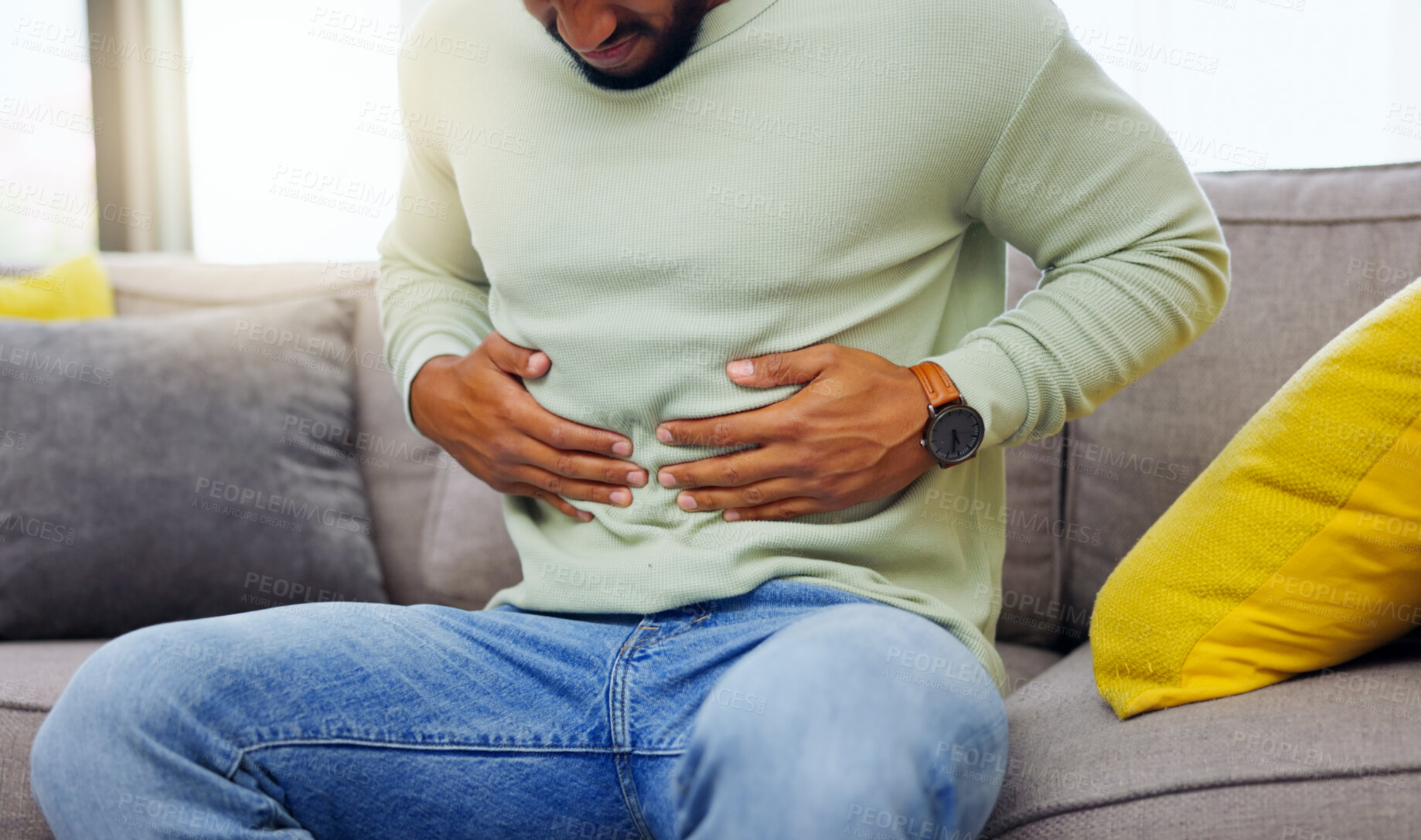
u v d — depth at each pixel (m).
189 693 0.69
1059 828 0.72
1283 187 1.28
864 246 0.85
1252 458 0.84
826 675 0.63
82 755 0.68
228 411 1.40
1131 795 0.71
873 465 0.83
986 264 0.97
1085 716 0.87
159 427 1.36
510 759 0.77
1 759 0.94
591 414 0.89
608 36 0.82
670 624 0.83
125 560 1.31
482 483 1.43
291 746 0.72
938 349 0.96
